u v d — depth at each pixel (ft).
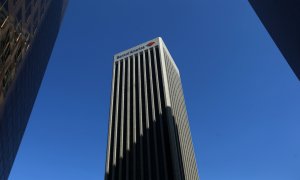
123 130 390.83
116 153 368.07
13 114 201.57
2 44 157.58
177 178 309.22
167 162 328.08
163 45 488.02
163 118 374.84
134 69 464.65
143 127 378.53
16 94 200.03
